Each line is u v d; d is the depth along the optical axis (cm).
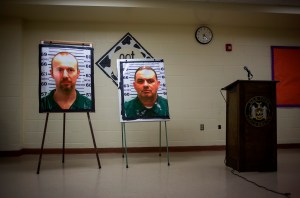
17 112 392
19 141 389
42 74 285
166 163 331
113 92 418
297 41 459
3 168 302
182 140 427
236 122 285
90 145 411
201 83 436
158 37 430
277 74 452
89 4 352
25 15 388
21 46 398
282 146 450
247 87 278
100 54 418
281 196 203
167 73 430
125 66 327
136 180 249
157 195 205
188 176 264
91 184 235
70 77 293
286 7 385
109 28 421
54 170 292
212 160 350
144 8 362
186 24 434
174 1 364
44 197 201
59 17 397
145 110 317
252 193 210
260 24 437
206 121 433
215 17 401
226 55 443
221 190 218
